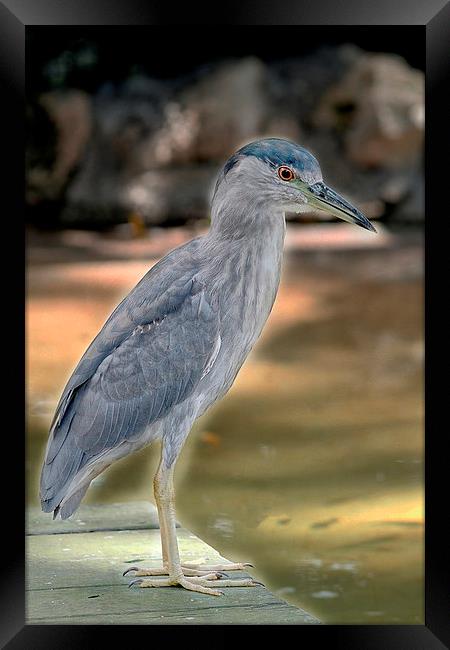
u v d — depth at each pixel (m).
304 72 30.30
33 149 30.16
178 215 29.62
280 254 7.38
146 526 8.20
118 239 28.92
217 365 7.21
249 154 7.20
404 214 28.73
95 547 7.70
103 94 30.67
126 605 6.58
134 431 7.21
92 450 7.23
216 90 30.08
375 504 11.48
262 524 10.89
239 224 7.19
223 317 7.15
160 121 30.08
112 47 30.44
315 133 29.86
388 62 30.19
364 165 29.30
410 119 29.03
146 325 7.19
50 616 6.39
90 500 11.73
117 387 7.18
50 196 30.05
